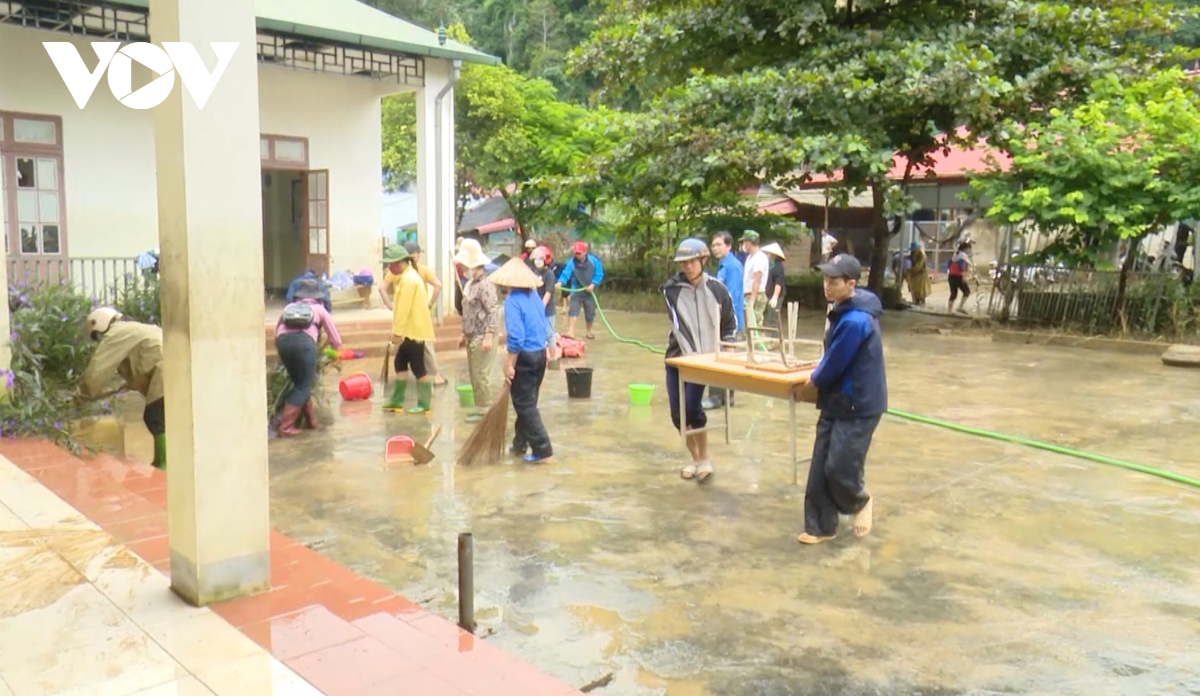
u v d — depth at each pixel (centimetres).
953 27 1638
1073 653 405
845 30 1755
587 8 4050
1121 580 491
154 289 1114
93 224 1277
